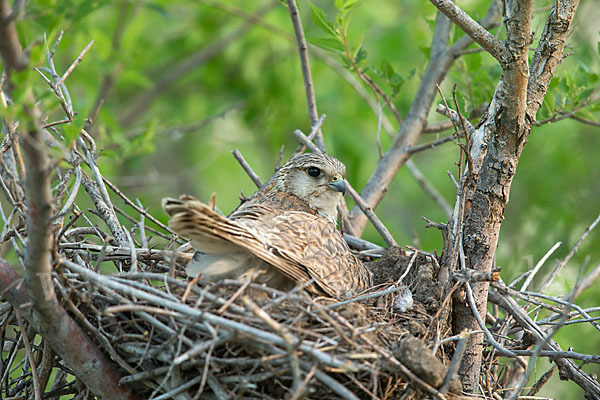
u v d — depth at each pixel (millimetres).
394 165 13469
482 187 9539
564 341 13281
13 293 8156
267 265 8977
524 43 8805
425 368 7809
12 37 6699
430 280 9805
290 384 7977
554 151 17766
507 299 10016
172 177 17375
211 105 19484
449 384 7887
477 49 12828
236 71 19797
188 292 8203
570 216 17078
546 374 10367
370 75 15047
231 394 7727
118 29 14742
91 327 8219
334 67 16500
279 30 17172
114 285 7691
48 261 7516
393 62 17500
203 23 19359
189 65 19531
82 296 8164
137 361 8375
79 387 9094
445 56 13617
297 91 18812
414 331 9070
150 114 19328
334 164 12141
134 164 18641
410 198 18938
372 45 17781
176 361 7383
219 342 7551
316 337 7969
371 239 17703
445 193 18875
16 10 7074
